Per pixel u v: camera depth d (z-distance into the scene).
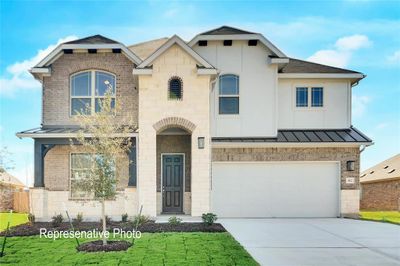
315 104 18.44
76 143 15.49
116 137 11.65
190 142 16.75
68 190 16.05
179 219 14.12
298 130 18.25
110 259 8.60
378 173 24.53
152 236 11.42
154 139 15.07
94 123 10.81
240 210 16.80
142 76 15.25
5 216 17.94
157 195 16.55
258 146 16.89
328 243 10.89
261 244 10.70
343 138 17.16
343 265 8.52
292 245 10.59
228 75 17.72
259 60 17.72
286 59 17.25
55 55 16.62
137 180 15.11
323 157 16.95
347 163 16.92
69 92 16.84
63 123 16.72
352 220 15.94
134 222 13.80
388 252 9.81
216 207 16.78
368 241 11.21
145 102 15.20
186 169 16.67
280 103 18.34
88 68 16.89
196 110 15.22
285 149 16.97
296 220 15.91
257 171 16.94
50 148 15.67
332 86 18.48
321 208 16.91
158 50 15.23
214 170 16.88
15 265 8.12
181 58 15.36
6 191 20.44
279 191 16.89
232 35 17.36
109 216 15.42
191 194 15.20
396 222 15.16
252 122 17.52
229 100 17.62
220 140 17.08
